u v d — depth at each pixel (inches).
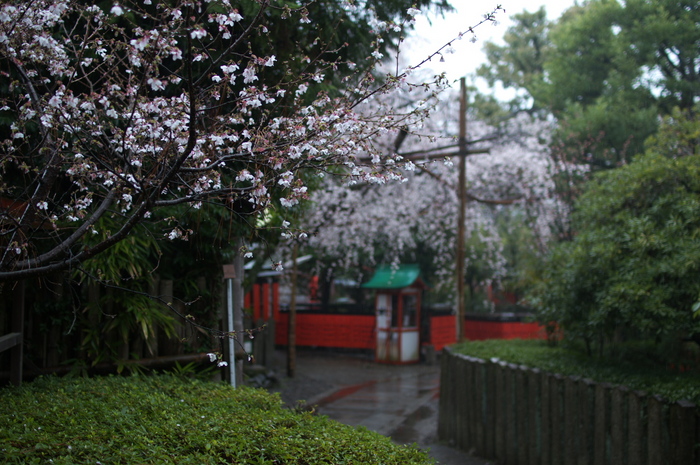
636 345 330.3
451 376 364.8
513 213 938.1
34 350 213.2
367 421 394.9
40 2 146.7
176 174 138.0
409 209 653.9
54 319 213.9
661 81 651.5
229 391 197.2
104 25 159.9
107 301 222.1
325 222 621.9
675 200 284.7
